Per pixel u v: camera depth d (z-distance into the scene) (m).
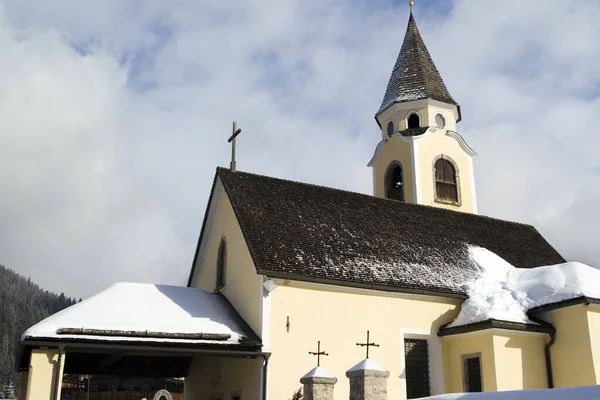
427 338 21.06
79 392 31.45
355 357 19.50
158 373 24.02
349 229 22.97
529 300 21.31
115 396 31.91
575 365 19.62
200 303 20.47
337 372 19.08
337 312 19.70
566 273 21.48
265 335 18.41
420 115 33.38
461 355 20.59
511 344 19.84
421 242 24.31
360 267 20.91
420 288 21.09
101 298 18.95
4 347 89.12
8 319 99.00
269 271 18.75
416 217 26.33
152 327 17.66
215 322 19.00
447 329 20.94
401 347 20.34
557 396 9.12
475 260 24.62
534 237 29.66
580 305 19.83
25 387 18.62
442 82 34.81
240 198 21.98
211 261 24.44
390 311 20.61
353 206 24.89
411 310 21.02
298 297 19.27
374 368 11.98
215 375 21.78
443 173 32.44
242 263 20.78
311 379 12.62
